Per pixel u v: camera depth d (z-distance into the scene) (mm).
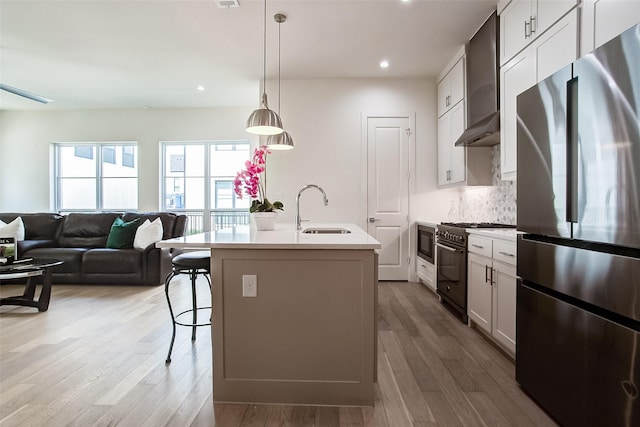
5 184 6309
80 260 4391
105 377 2082
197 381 2039
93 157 6379
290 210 4680
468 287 2961
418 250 4555
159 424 1635
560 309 1550
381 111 4633
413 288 4305
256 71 4438
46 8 3008
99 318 3170
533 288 1785
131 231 4664
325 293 1804
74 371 2156
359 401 1805
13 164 6293
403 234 4648
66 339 2674
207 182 6312
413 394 1902
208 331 2855
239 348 1829
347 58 4035
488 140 3398
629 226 1197
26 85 4965
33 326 2961
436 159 4625
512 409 1753
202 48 3785
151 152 6160
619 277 1240
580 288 1426
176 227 4941
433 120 4617
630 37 1182
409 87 4625
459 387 1974
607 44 1276
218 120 6082
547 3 2232
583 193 1405
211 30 3393
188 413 1726
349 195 4664
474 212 4191
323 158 4668
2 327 2939
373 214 4656
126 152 6375
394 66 4270
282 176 4691
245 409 1767
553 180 1580
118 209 6383
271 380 1823
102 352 2441
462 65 3715
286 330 1816
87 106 6020
